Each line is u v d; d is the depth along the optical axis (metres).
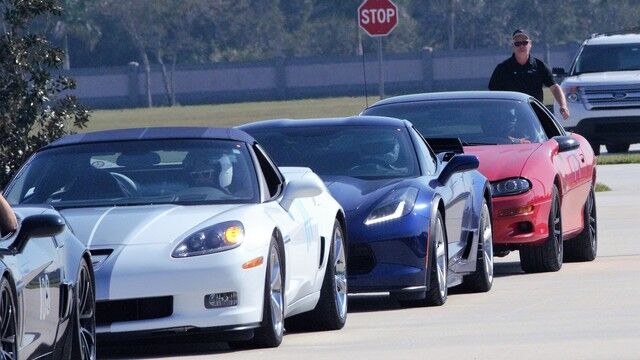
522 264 43.66
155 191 31.31
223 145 32.38
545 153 43.62
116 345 30.38
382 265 34.66
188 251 28.45
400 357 28.02
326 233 32.72
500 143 45.03
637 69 95.31
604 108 92.94
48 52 52.09
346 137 38.78
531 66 58.31
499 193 42.09
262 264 28.91
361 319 34.72
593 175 48.44
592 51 96.69
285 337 31.81
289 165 37.84
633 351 27.73
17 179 32.12
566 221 44.88
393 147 38.28
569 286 39.66
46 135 51.69
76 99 52.75
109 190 31.47
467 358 27.59
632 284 39.53
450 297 38.62
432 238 35.31
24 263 23.34
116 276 28.05
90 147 32.62
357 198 35.50
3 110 50.66
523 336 30.34
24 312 23.05
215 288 28.33
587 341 29.27
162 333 28.25
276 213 30.59
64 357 25.52
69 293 25.56
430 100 46.62
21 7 52.12
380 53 68.06
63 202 31.20
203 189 31.28
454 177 38.47
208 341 31.16
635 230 54.09
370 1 67.94
